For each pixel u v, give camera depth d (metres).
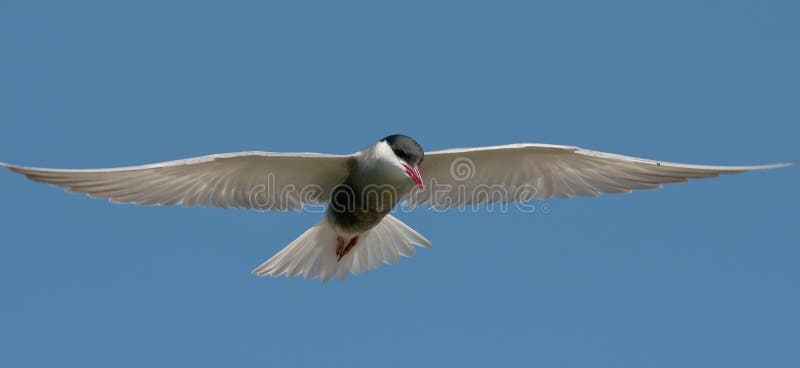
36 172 10.69
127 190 11.69
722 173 12.48
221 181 12.39
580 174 13.29
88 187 11.30
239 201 12.70
